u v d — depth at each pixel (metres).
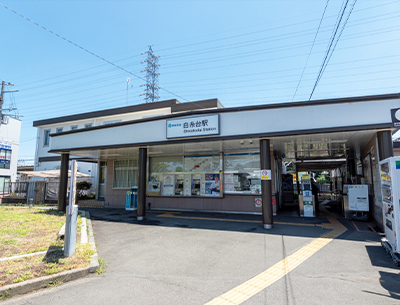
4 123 26.38
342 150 11.92
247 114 8.67
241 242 6.90
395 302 3.66
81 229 8.47
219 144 10.34
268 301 3.72
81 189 18.22
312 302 3.68
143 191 10.76
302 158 15.17
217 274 4.77
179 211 13.24
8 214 11.81
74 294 4.05
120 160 15.80
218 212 12.50
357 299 3.75
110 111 19.80
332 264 5.21
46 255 5.66
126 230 8.59
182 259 5.62
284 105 8.14
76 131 12.20
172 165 13.99
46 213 12.23
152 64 39.12
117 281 4.54
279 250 6.15
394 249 5.47
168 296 3.93
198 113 9.36
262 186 8.69
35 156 23.95
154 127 10.32
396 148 13.07
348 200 10.17
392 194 5.54
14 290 4.04
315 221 9.90
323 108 7.81
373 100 7.36
